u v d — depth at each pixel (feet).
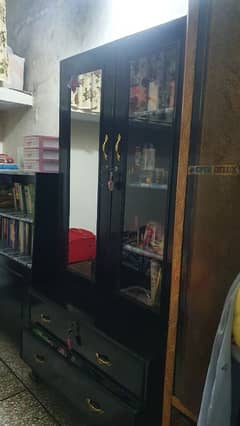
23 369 6.33
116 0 5.85
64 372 4.98
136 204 4.82
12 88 7.99
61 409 5.30
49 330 5.44
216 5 2.94
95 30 6.28
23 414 5.16
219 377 2.60
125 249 4.92
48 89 7.57
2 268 7.09
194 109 3.19
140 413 3.84
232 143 2.90
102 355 4.40
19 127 8.78
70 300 5.29
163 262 4.19
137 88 4.53
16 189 7.56
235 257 2.94
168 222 4.05
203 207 3.18
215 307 3.13
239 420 2.70
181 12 4.97
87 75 5.24
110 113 4.75
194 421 3.34
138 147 4.72
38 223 5.98
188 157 3.28
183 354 3.45
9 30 8.93
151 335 4.28
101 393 4.30
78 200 5.68
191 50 3.16
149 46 4.11
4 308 7.16
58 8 7.08
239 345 2.56
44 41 7.59
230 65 2.86
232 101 2.87
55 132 7.48
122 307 4.93
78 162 5.59
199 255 3.25
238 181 2.87
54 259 6.26
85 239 5.60
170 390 3.59
